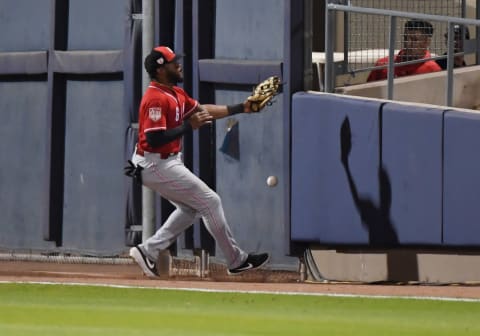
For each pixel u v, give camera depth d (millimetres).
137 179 38344
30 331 28578
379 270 38594
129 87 42875
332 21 39750
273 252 40719
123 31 43344
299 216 39625
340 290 35625
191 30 41906
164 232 38969
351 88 40750
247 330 28578
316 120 39125
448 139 36688
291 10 39281
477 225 36375
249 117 40906
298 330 28562
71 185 45250
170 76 37750
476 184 36344
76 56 44219
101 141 44406
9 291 35594
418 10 46188
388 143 37812
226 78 40938
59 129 45281
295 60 39562
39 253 46000
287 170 39812
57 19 44844
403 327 28953
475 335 27891
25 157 46156
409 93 42031
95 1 44344
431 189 37094
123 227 43938
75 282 37594
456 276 37219
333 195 38969
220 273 41688
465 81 43719
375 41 45344
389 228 37906
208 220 38219
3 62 45969
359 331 28422
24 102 46094
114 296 34531
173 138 37438
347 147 38594
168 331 28500
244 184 41219
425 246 37438
